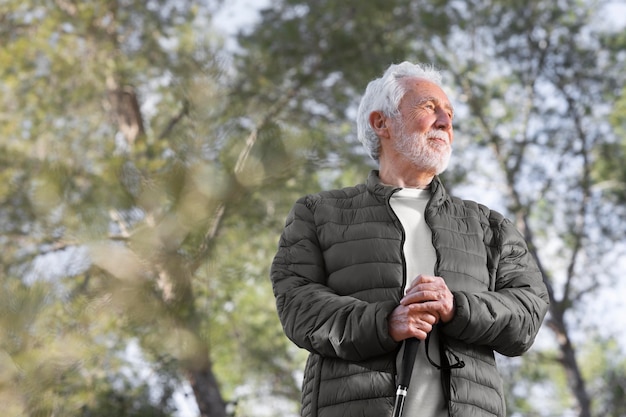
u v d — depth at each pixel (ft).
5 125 36.22
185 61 37.76
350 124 42.42
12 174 31.50
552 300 52.49
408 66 11.18
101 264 24.11
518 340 9.65
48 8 40.47
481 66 54.75
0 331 23.09
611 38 55.06
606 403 51.47
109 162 26.27
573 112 55.11
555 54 54.49
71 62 38.78
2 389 23.94
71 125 38.86
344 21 43.11
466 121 54.75
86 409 32.37
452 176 49.29
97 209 24.53
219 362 42.04
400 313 9.22
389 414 9.27
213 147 26.18
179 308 25.02
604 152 54.70
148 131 40.68
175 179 24.82
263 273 40.78
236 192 25.55
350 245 10.12
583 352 58.03
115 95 40.60
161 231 24.31
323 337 9.46
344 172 42.11
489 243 10.43
